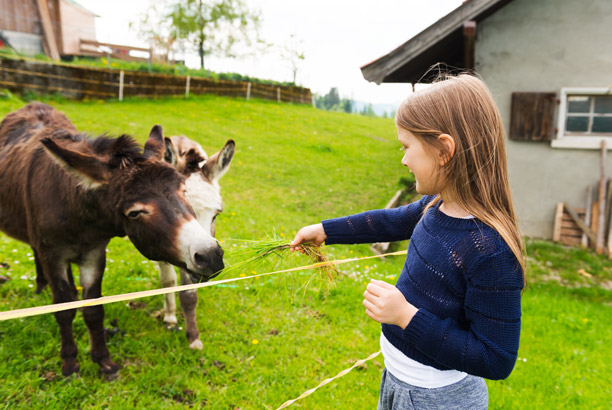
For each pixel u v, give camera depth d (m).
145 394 2.84
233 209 7.28
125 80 15.70
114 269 4.45
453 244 1.28
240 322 3.85
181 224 2.18
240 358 3.35
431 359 1.34
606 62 7.21
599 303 5.46
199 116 15.10
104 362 2.93
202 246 2.11
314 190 9.63
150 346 3.33
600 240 7.12
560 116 7.49
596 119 7.65
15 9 17.80
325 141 14.95
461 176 1.28
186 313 3.34
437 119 1.29
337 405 2.92
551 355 3.90
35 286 3.92
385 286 1.30
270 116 17.78
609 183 7.33
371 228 1.78
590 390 3.36
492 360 1.20
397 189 10.19
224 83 20.22
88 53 20.44
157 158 2.51
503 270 1.21
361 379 3.25
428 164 1.33
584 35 7.22
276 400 2.90
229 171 9.81
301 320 4.00
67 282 2.79
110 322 3.57
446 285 1.29
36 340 3.18
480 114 1.28
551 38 7.34
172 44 24.44
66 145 2.72
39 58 15.90
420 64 7.76
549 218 7.83
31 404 2.64
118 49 21.27
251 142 12.84
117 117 12.30
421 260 1.35
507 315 1.21
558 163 7.66
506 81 7.62
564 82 7.42
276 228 6.64
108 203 2.34
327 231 1.80
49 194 2.58
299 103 25.62
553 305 5.09
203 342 3.47
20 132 3.29
